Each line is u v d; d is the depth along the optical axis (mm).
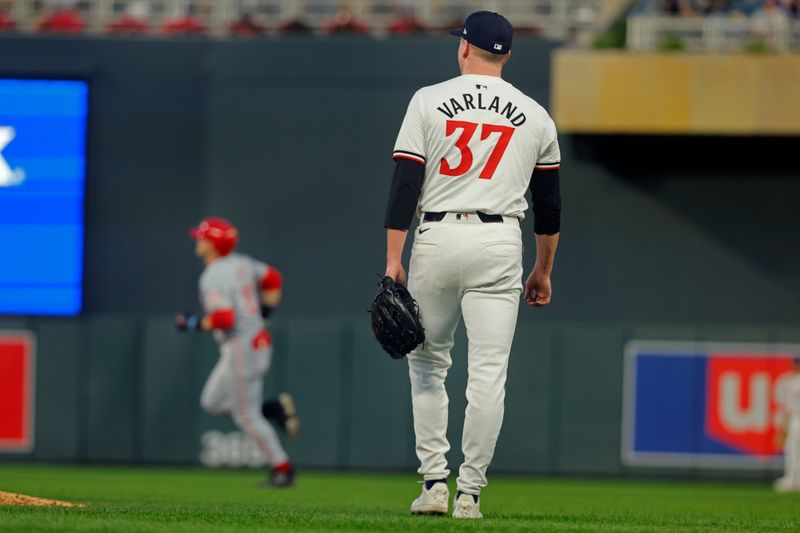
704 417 43906
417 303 16000
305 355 44812
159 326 45125
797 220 45969
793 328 45406
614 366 44188
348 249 46469
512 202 15875
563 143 46344
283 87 46781
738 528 16812
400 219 15891
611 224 46188
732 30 46156
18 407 45125
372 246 46438
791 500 32875
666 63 44000
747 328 44250
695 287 46031
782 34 46031
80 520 14617
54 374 45156
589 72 44344
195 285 46500
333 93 46688
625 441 44094
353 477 42031
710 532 15391
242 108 46812
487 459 16094
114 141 46750
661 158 46250
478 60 16188
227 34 47781
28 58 46438
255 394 31109
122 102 46781
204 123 46812
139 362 45125
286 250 46625
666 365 44094
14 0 49562
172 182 46719
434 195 15852
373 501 27422
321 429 44656
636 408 44094
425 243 15828
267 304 31234
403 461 44500
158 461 44938
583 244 46156
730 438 43812
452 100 15852
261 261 46594
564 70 44500
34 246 45531
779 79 43531
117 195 46625
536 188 16484
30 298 45406
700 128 43906
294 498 28047
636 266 46156
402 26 47875
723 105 43812
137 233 46562
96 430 45062
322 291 46469
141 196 46656
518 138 15898
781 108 43531
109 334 45188
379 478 41594
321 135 46688
